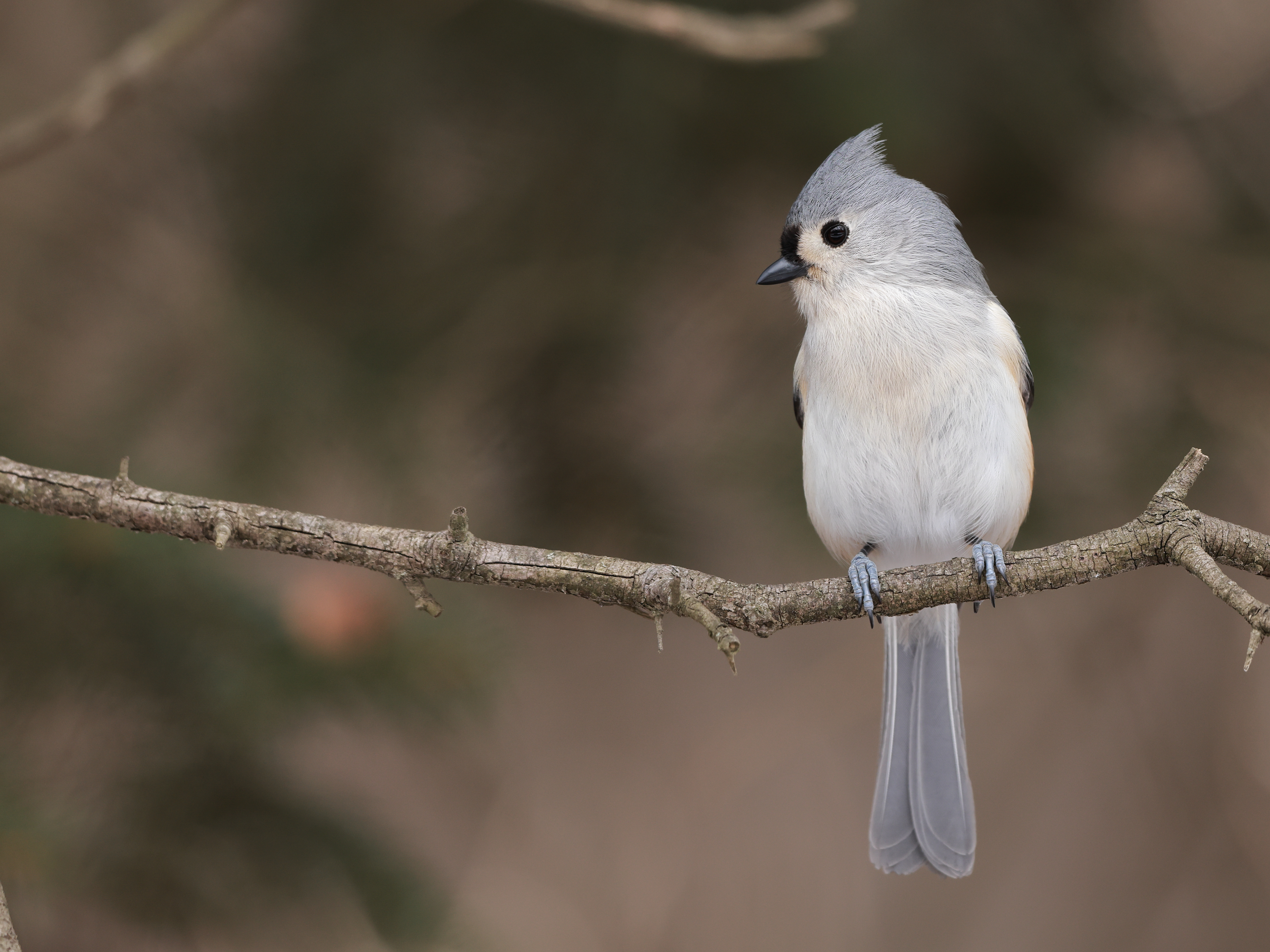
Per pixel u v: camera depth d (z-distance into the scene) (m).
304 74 8.05
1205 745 11.85
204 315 7.57
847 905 11.80
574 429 7.79
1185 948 11.42
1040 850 11.95
